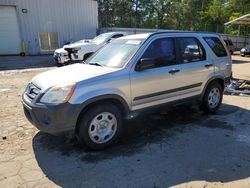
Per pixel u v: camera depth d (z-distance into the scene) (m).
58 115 3.56
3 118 5.50
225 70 5.84
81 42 13.17
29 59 17.84
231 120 5.38
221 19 44.72
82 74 3.94
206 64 5.33
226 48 6.00
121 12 50.50
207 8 49.34
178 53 4.86
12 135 4.60
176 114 5.74
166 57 4.66
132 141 4.35
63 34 22.92
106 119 4.02
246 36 32.84
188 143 4.27
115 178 3.27
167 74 4.60
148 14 53.16
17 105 6.48
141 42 4.44
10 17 20.30
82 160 3.72
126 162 3.66
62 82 3.72
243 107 6.33
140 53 4.32
